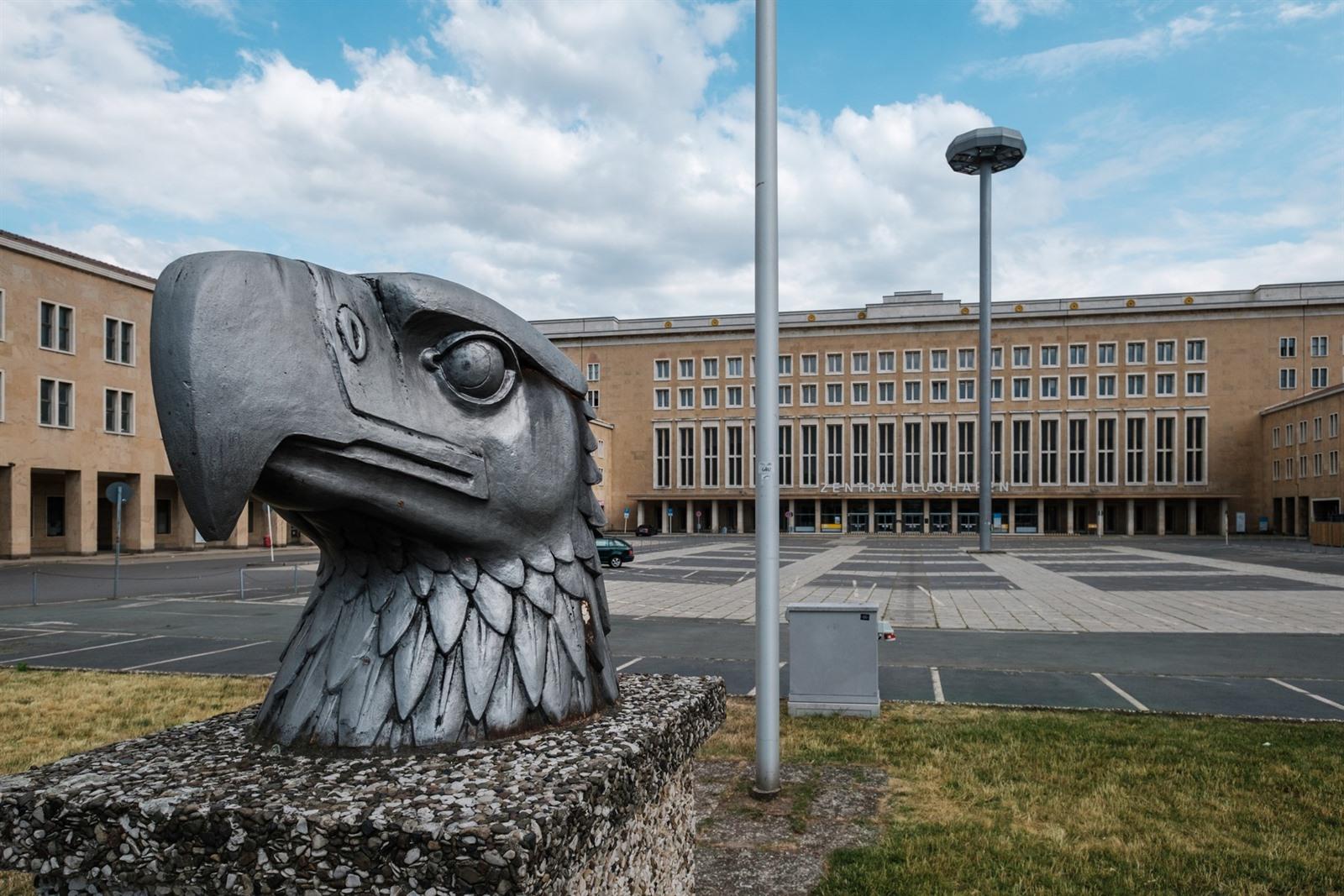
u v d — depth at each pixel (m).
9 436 27.50
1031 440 56.84
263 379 1.57
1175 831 4.53
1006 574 23.16
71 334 29.83
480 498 1.96
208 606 15.15
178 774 1.79
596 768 1.83
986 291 32.50
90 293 30.55
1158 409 55.16
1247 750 5.98
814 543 44.97
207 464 1.49
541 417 2.15
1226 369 54.31
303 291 1.70
